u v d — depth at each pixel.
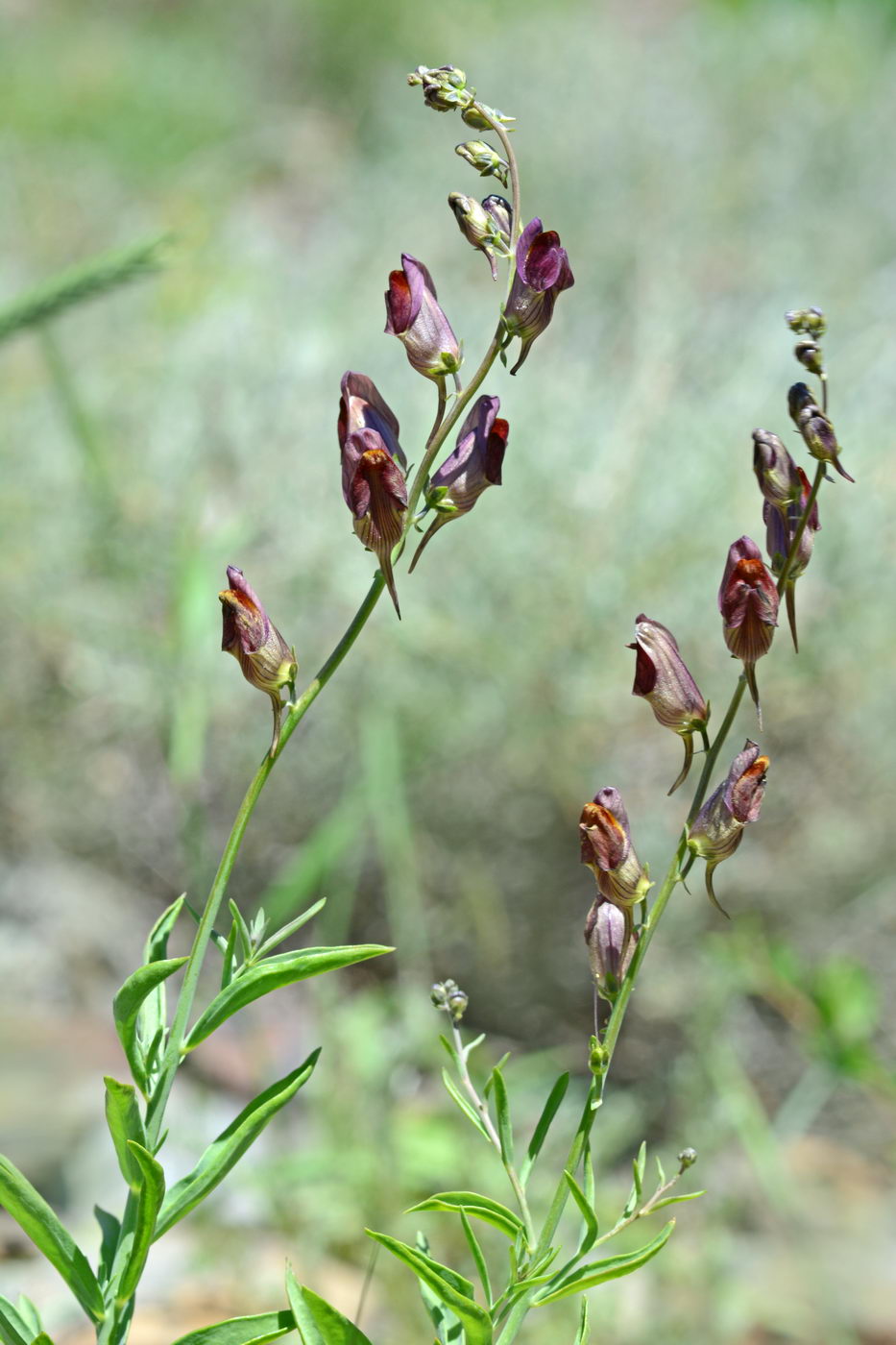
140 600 4.29
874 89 9.45
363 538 1.06
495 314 5.27
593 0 12.73
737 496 4.33
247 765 4.33
